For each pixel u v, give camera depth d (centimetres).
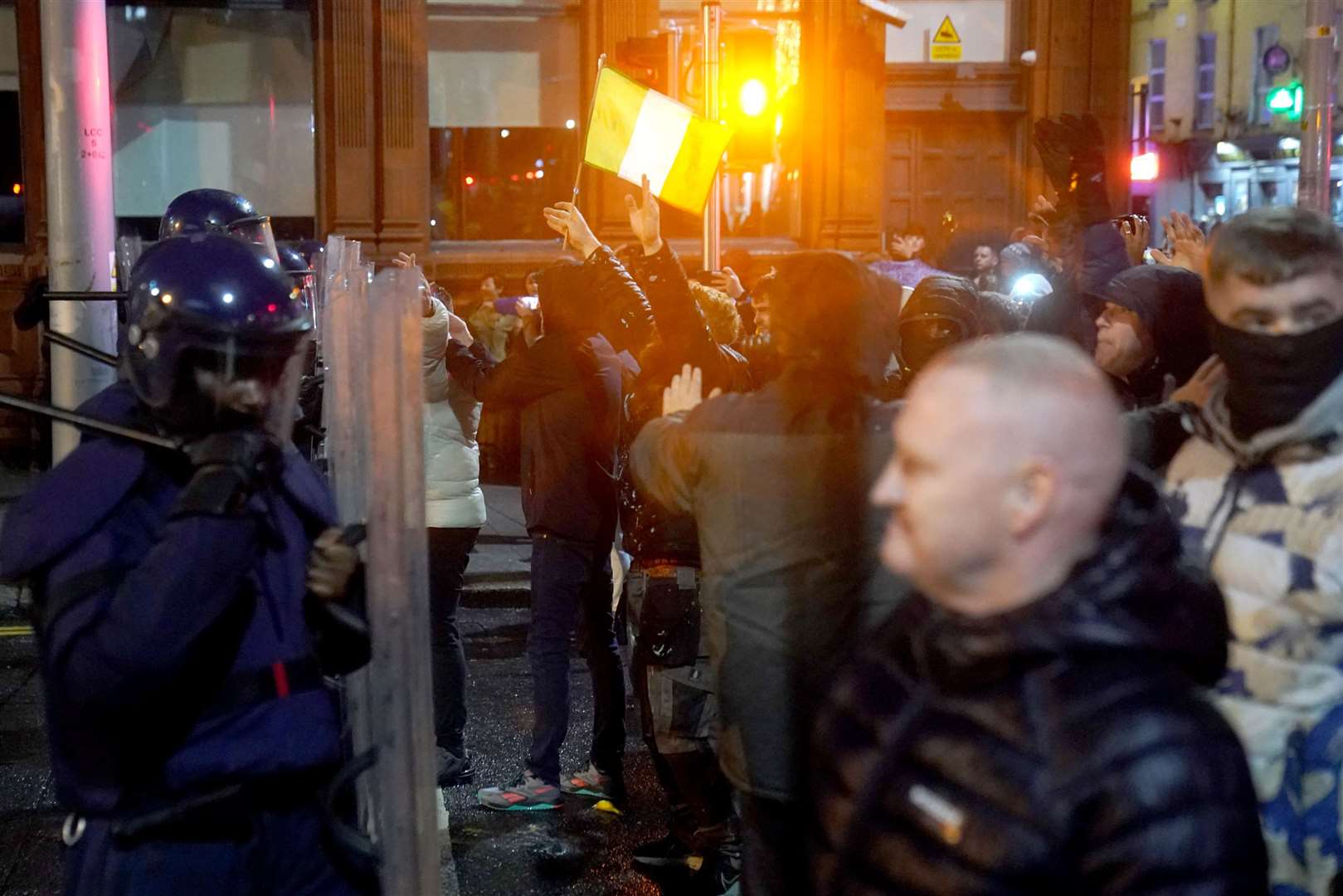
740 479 273
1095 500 154
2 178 1276
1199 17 2578
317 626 224
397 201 1312
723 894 405
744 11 1362
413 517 227
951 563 155
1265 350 223
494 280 1334
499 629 819
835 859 162
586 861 473
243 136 1308
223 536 194
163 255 206
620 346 447
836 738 166
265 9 1295
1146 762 142
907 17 1498
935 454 154
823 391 271
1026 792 145
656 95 645
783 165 1383
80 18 787
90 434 213
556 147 1352
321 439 441
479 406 535
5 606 816
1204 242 421
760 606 272
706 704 394
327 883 220
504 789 520
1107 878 141
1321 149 801
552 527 497
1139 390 370
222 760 208
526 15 1332
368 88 1295
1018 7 1496
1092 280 412
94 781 206
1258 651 227
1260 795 227
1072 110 1473
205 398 204
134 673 193
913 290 366
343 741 246
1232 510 232
